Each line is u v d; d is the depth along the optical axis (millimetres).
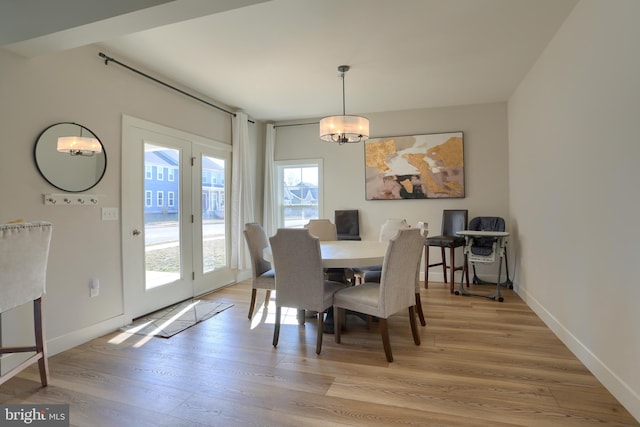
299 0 2250
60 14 2070
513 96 4203
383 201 5078
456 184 4738
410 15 2453
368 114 5109
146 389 2068
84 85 2793
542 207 3137
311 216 5473
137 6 1902
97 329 2895
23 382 2152
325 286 2809
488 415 1779
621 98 1841
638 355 1724
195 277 4133
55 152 2576
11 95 2316
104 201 2969
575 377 2156
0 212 2258
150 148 3471
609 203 1976
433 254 4934
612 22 1921
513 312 3447
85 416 1803
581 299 2355
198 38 2781
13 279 1848
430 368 2299
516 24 2596
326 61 3248
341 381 2145
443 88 4039
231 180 4797
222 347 2684
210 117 4367
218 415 1809
